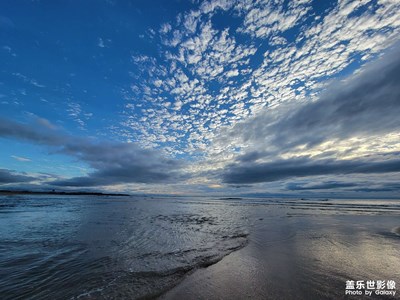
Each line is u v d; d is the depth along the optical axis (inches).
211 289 187.8
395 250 314.0
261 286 192.5
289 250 315.9
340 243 358.6
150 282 202.7
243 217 766.5
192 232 456.1
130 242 356.2
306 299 167.2
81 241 355.6
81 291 183.5
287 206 1510.8
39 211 828.0
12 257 269.0
